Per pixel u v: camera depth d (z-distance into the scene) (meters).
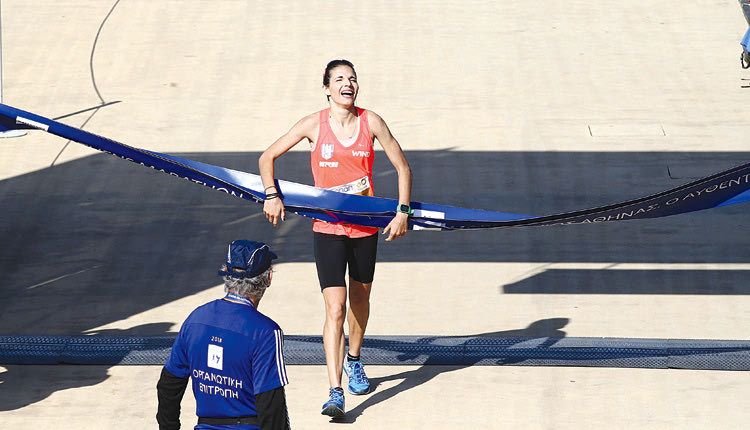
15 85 32.72
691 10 39.53
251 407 8.71
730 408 13.30
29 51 35.75
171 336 15.88
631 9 39.78
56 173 25.83
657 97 31.25
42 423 13.04
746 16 38.22
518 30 37.59
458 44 36.22
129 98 31.64
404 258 20.28
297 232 21.98
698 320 16.53
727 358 14.47
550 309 17.27
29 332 16.41
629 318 16.70
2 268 19.78
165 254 20.61
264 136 28.56
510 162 26.28
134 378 14.55
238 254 8.89
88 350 14.98
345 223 13.05
